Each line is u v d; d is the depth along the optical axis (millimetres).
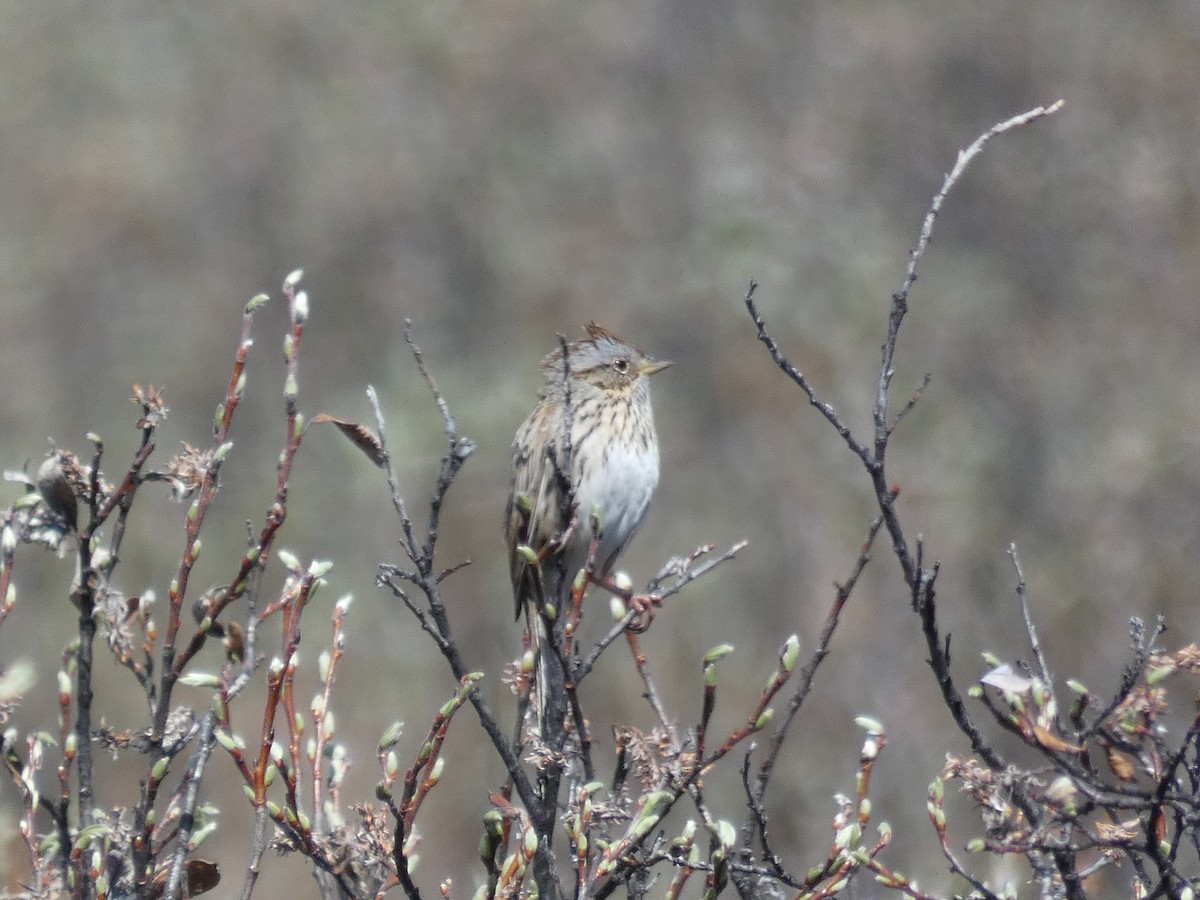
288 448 4664
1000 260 18062
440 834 10664
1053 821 4312
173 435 19844
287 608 4605
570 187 21625
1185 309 16922
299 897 10453
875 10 20703
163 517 16469
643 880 4859
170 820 4926
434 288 20891
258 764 4500
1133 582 12328
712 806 9453
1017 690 4371
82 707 4641
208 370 20969
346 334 21062
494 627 14086
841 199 19375
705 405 17531
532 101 22547
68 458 4793
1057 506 13797
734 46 21953
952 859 4410
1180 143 18266
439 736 4527
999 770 4418
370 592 15422
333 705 13383
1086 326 16938
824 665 12141
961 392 16312
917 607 4426
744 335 17938
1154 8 19516
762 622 13680
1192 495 13531
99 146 23281
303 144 23031
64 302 21984
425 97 22906
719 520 16062
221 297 21828
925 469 14945
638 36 22672
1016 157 18797
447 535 16141
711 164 20891
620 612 5172
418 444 17484
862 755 4637
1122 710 4418
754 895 4945
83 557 4613
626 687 12281
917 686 11477
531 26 22891
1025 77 19484
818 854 8805
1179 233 17641
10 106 23844
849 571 13625
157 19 24656
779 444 16297
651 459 8617
